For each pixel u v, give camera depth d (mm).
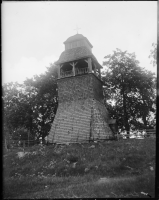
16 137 35344
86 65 31484
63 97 28344
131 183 10164
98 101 28453
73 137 25094
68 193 9570
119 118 36125
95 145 21766
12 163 17641
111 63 36219
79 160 16922
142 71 34688
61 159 17859
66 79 28750
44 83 37938
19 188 10930
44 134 39219
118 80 35844
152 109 34812
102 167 14609
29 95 39719
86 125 25094
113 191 9430
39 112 38844
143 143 19359
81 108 26562
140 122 35375
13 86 38719
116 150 18219
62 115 27281
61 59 29766
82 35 30859
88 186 10406
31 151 21859
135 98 35531
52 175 14734
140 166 13875
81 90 27500
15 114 37156
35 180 12766
